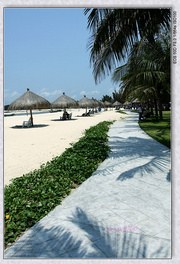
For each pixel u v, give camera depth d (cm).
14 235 266
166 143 787
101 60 711
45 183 428
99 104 3916
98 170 514
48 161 620
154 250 228
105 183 429
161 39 1033
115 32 673
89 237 255
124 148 742
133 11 619
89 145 779
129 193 375
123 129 1309
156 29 705
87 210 321
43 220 300
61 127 1677
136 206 326
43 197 366
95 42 668
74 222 290
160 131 1120
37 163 638
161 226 271
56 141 1022
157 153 648
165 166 518
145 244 238
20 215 307
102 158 612
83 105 2992
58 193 379
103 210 319
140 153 655
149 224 276
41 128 1639
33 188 409
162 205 326
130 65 1022
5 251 237
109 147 766
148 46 952
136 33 683
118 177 457
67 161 571
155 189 387
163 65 1099
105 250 231
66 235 261
